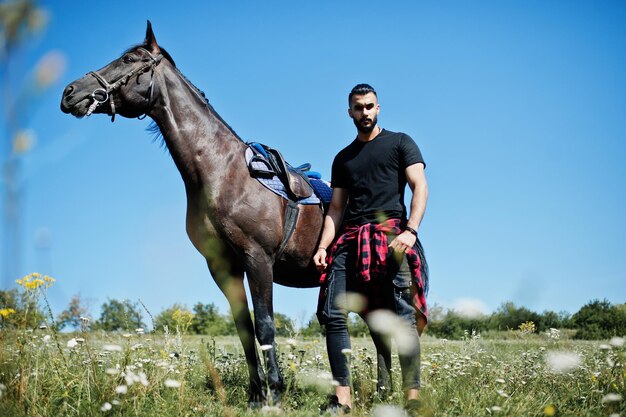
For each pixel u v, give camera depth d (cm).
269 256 435
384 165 377
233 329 1141
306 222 462
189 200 447
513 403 343
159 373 373
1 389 298
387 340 391
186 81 461
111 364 400
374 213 372
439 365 475
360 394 373
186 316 409
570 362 281
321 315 375
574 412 333
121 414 306
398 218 375
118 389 295
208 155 439
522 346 561
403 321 343
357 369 453
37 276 343
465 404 339
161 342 455
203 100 462
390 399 340
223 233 429
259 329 413
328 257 389
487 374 439
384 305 364
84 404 313
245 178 439
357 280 364
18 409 298
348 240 372
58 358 407
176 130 442
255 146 461
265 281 426
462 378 393
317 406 375
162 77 452
